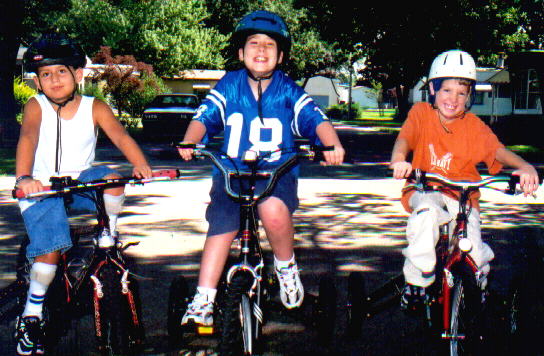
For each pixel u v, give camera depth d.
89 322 5.62
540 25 33.59
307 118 4.53
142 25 60.22
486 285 4.41
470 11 29.84
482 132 4.70
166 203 11.77
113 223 4.53
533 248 7.23
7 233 9.13
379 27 30.77
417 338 5.25
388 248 8.36
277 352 4.91
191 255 7.89
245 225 4.12
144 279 6.85
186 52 62.72
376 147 27.08
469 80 4.61
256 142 4.54
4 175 16.16
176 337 4.91
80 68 4.66
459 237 4.22
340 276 7.04
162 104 29.72
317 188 13.90
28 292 4.47
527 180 4.23
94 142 4.76
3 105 26.44
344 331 5.44
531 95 35.59
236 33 4.50
